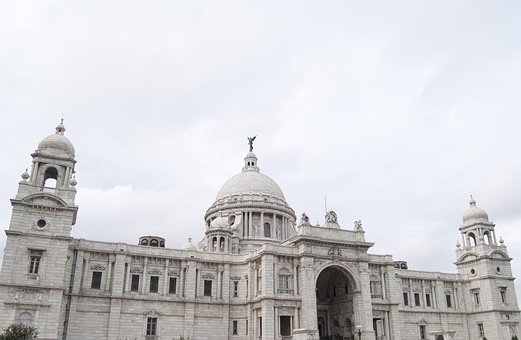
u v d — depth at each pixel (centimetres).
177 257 9025
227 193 12712
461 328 11425
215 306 8994
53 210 7412
